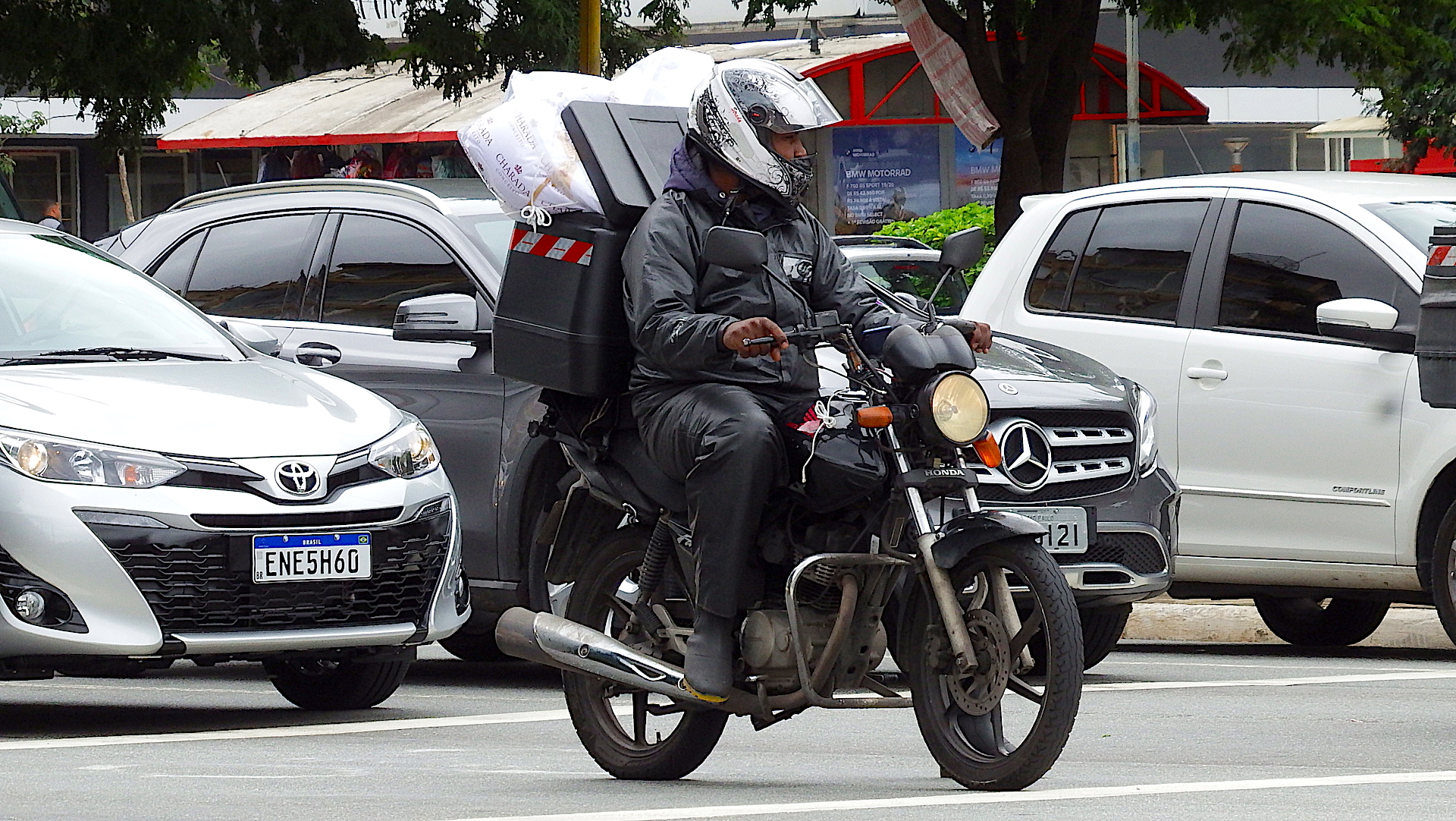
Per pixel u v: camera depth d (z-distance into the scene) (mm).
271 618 23547
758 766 21188
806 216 19578
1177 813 17156
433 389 28875
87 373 24891
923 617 18469
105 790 19656
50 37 64500
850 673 18625
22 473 22953
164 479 23250
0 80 66625
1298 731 23141
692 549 18922
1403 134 88750
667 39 71688
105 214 114500
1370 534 29328
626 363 19594
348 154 96188
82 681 30125
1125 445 26703
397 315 28562
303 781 20219
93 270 27922
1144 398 27562
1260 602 33906
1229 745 22078
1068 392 26219
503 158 19859
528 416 27766
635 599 20016
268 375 25953
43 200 114312
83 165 114312
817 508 18266
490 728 24438
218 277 32062
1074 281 32531
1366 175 32281
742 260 17562
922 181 96500
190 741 23344
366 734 24016
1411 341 28984
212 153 111562
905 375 18031
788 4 64625
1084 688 27344
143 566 22984
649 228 18891
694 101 18922
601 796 18969
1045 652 17609
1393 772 19891
